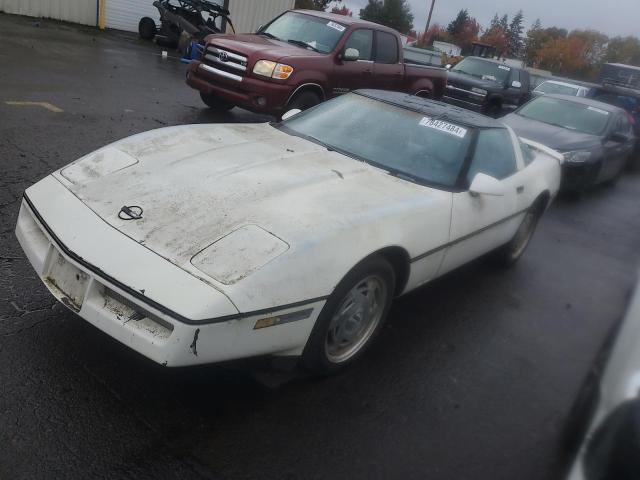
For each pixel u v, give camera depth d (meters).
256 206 2.73
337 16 9.17
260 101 7.73
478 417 3.02
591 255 6.37
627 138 9.71
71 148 5.78
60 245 2.53
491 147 4.20
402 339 3.63
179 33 15.52
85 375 2.67
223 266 2.35
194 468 2.30
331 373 3.04
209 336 2.23
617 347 2.43
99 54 11.84
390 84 9.55
